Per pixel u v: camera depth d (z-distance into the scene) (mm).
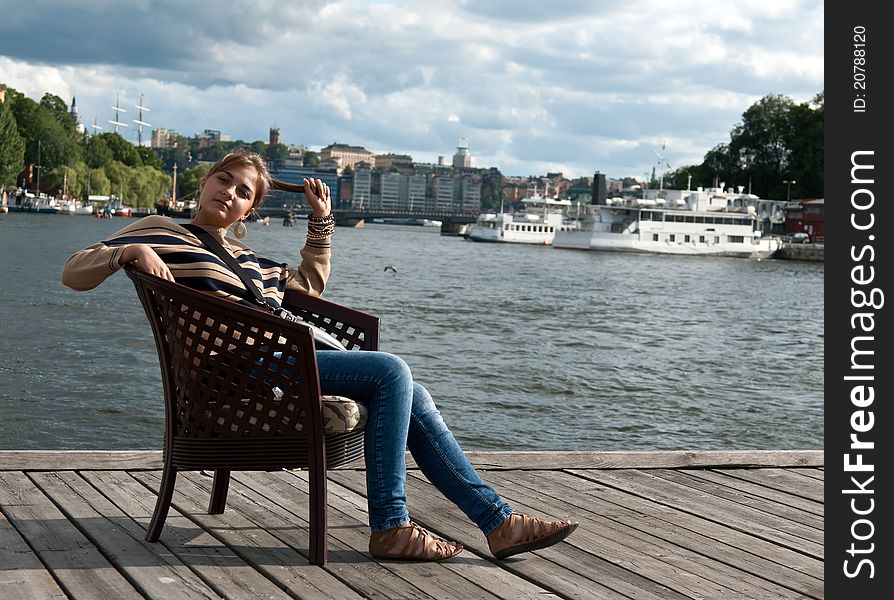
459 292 38469
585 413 13984
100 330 20703
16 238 61625
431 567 3387
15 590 2988
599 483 4777
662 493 4617
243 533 3662
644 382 17094
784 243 94250
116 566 3256
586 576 3371
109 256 3240
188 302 3199
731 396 16109
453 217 151875
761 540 3918
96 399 13156
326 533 3338
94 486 4238
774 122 111812
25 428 11430
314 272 3896
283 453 3293
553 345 22297
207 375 3279
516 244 111625
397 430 3379
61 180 121125
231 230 3678
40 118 123062
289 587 3113
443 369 17406
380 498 3420
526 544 3428
